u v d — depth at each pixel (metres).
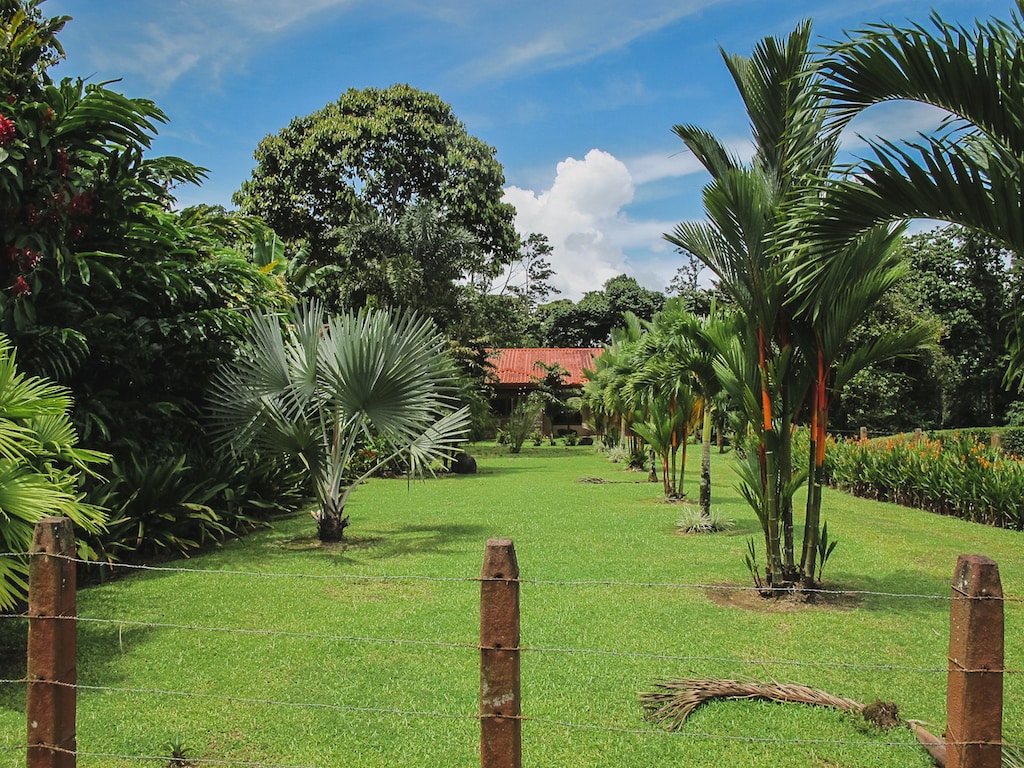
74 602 2.64
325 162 26.88
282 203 27.11
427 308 23.58
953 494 11.20
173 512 8.28
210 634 5.23
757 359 6.22
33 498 4.16
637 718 3.88
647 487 14.82
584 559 7.84
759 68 5.87
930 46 3.65
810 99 5.65
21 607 5.41
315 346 8.59
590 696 4.17
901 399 23.91
